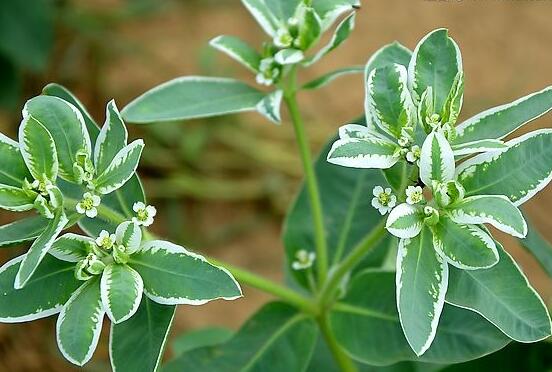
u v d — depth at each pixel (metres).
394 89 0.81
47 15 1.35
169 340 1.34
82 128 0.82
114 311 0.79
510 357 0.92
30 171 0.81
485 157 0.81
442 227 0.80
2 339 1.29
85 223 0.84
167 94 0.91
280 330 0.92
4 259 1.25
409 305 0.79
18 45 1.33
